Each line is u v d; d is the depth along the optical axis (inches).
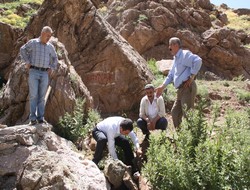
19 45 384.2
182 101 238.1
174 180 183.6
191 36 672.4
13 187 192.5
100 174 203.0
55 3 376.2
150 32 645.9
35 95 227.5
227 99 434.6
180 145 197.8
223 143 196.5
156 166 189.2
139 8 685.3
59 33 372.8
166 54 652.1
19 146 211.0
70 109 269.9
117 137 228.2
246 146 188.2
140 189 204.2
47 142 221.5
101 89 369.7
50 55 230.8
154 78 425.4
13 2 839.1
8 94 277.1
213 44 679.7
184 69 236.1
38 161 180.4
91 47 378.6
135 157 221.9
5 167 201.2
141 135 270.8
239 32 862.5
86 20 379.2
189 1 780.0
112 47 374.6
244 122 219.0
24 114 269.1
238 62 681.6
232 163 184.5
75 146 239.1
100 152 218.2
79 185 180.5
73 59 373.7
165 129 244.2
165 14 677.3
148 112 246.8
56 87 268.8
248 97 433.4
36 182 171.2
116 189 206.2
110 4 818.2
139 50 645.9
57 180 169.6
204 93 420.8
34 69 224.2
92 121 272.4
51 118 265.6
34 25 375.6
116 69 372.8
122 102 371.2
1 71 399.9
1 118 271.1
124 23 662.5
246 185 178.5
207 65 678.5
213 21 833.5
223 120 344.2
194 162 190.5
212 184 179.5
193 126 208.2
